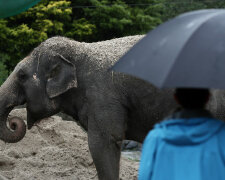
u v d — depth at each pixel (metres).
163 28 4.95
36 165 12.34
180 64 4.43
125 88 9.59
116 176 9.78
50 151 12.96
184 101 4.74
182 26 4.80
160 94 9.43
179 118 4.67
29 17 24.58
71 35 24.56
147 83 9.50
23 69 10.22
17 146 13.20
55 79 9.97
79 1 25.70
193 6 34.97
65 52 10.02
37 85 10.12
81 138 14.38
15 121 10.51
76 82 9.80
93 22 25.52
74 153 13.11
